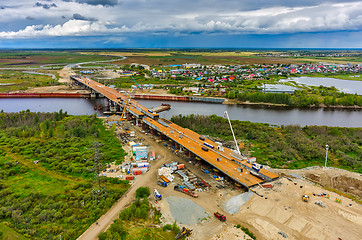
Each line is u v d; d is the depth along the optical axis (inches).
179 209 4633.4
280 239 3860.7
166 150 7578.7
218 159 6274.6
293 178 6003.9
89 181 5698.8
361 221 4215.1
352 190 5546.3
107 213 4527.6
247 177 5575.8
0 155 6929.1
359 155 7308.1
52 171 6161.4
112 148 7593.5
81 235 3959.2
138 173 6033.5
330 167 6624.0
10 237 3816.4
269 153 7436.0
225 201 4953.3
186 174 6063.0
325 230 4001.0
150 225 4195.4
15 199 4896.7
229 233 4015.8
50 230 4047.7
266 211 4525.1
